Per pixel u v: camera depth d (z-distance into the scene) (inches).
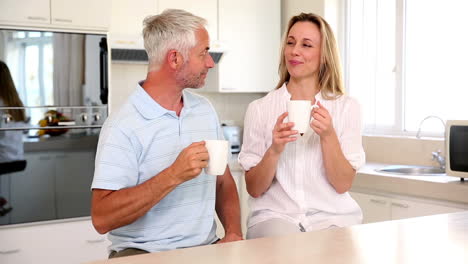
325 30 89.2
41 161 138.2
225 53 176.6
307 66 88.6
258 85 183.2
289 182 87.8
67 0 139.3
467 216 68.7
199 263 48.7
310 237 58.3
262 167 83.7
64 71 139.8
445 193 112.6
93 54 143.3
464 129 114.1
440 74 146.3
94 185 68.6
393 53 158.2
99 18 143.2
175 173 64.7
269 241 56.6
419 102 152.4
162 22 72.9
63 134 140.3
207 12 172.9
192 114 77.9
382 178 125.2
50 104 138.5
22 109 135.3
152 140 72.6
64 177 140.9
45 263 139.2
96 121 144.2
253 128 91.3
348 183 85.8
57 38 138.7
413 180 118.6
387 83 160.4
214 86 179.2
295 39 89.3
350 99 89.7
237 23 178.1
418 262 49.3
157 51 73.2
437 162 141.9
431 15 147.8
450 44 143.3
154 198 66.2
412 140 149.2
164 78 73.9
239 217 81.7
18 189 135.8
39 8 135.9
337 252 52.3
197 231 74.8
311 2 174.6
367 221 130.3
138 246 71.4
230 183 84.3
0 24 132.0
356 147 87.8
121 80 174.4
